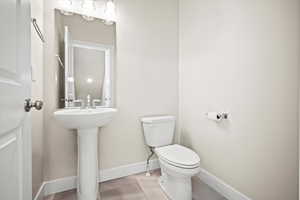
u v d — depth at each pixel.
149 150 1.99
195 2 1.85
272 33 1.13
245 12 1.30
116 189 1.58
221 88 1.53
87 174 1.34
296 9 1.01
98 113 1.26
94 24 1.68
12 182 0.60
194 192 1.55
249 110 1.29
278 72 1.10
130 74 1.84
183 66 2.06
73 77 1.62
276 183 1.12
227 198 1.46
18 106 0.64
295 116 1.02
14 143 0.62
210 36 1.65
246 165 1.32
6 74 0.54
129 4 1.82
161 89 2.04
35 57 1.24
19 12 0.66
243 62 1.33
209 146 1.69
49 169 1.50
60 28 1.54
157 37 1.99
